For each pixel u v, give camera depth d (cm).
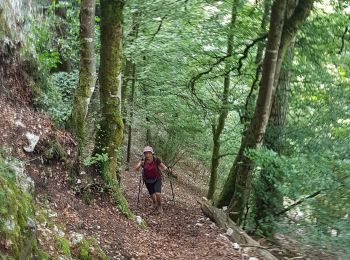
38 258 401
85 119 689
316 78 1084
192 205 1161
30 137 557
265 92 862
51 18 1124
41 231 451
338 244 710
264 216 906
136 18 1214
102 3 718
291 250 779
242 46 1223
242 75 1305
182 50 1266
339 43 1099
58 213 541
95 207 652
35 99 627
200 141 1975
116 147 732
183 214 964
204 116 1496
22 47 645
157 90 1499
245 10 1155
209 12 1194
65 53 1160
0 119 533
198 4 1168
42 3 1186
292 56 1017
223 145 1758
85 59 684
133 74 1440
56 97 728
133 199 1081
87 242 521
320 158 793
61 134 636
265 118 872
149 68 1373
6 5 617
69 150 638
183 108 1559
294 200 808
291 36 914
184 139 1866
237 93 1427
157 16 1186
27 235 398
